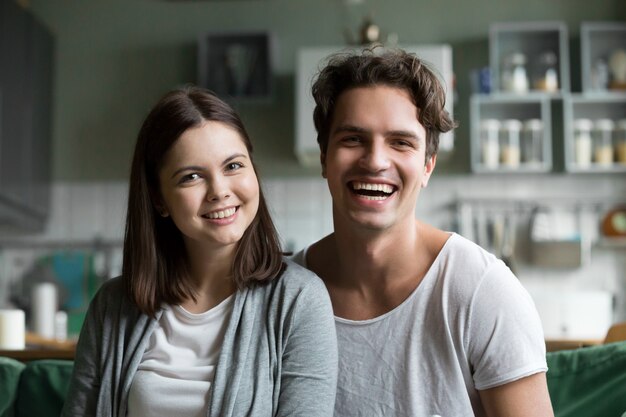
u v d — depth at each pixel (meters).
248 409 1.74
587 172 6.17
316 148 5.89
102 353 1.84
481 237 6.21
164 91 6.44
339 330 1.94
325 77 1.94
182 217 1.80
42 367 2.12
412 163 1.87
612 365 1.96
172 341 1.84
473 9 6.36
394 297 1.93
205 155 1.79
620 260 6.17
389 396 1.89
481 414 1.95
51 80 6.44
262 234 1.89
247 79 6.32
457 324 1.87
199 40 6.27
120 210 6.35
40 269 6.33
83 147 6.43
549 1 6.36
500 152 6.06
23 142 5.86
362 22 6.38
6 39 5.61
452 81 5.96
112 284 1.93
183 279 1.87
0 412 2.08
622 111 6.24
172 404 1.76
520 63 6.14
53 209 6.38
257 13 6.47
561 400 2.00
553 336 5.52
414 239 1.94
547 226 6.18
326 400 1.79
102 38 6.51
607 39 6.31
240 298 1.83
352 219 1.86
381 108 1.86
